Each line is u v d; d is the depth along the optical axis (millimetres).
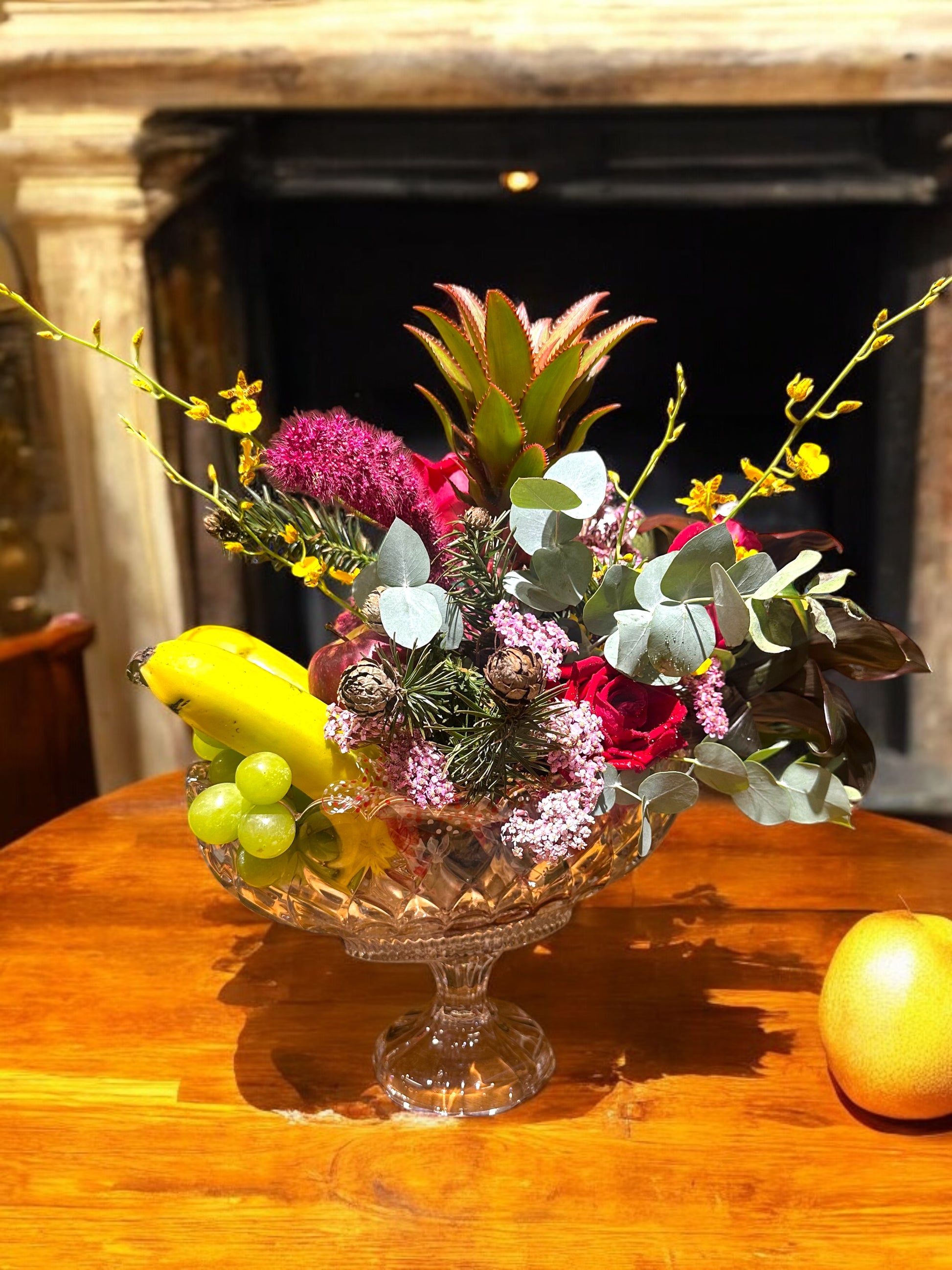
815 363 2129
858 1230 616
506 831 601
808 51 1846
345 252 2121
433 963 754
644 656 608
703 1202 636
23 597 2102
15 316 1983
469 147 2012
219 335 2109
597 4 1845
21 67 1880
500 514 691
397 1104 722
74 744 1877
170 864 1019
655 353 2152
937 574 2156
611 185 2023
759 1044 771
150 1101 728
